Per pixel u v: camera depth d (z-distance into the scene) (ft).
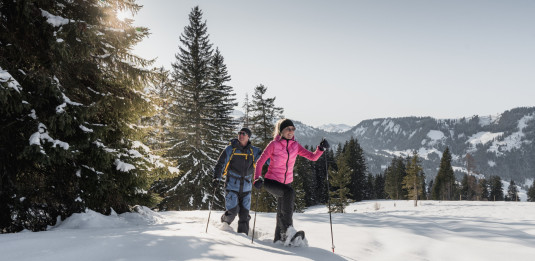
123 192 20.04
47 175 16.02
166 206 67.51
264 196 74.13
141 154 19.81
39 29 14.85
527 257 10.80
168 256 7.39
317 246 12.31
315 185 197.26
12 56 14.98
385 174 305.32
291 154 13.02
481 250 11.69
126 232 10.49
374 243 12.94
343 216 23.07
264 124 92.07
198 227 13.82
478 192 262.88
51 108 15.26
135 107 19.65
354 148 209.97
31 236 9.37
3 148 13.92
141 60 18.79
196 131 69.87
